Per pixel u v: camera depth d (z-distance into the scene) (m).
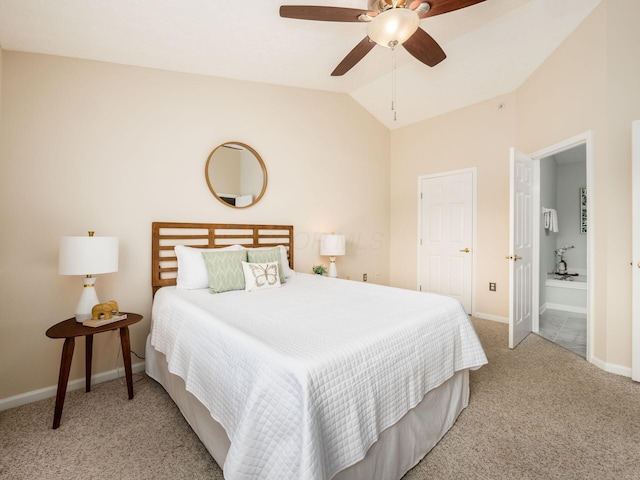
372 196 4.50
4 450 1.52
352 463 1.04
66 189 2.13
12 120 1.95
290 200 3.49
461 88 3.63
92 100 2.24
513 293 2.82
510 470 1.38
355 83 3.54
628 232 2.21
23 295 1.99
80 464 1.43
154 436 1.63
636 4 2.12
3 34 1.81
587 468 1.39
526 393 2.04
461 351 1.79
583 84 2.52
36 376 2.03
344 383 1.09
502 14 2.45
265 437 1.00
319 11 1.63
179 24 1.95
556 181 4.92
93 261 1.83
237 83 3.04
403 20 1.54
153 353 2.25
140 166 2.45
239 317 1.62
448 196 4.15
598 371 2.34
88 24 1.82
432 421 1.55
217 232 2.88
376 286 2.49
